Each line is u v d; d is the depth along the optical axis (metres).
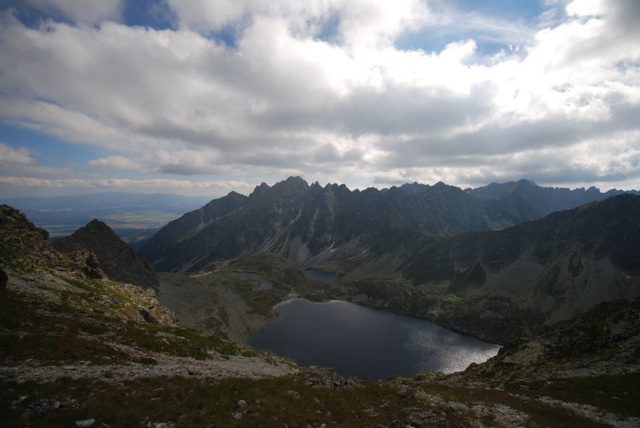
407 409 29.97
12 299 47.91
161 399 23.70
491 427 30.17
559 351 66.81
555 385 48.81
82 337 38.69
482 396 41.72
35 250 91.69
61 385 23.73
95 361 32.19
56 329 38.97
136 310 82.88
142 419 20.61
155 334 54.62
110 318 56.69
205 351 54.69
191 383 28.80
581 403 41.75
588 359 60.12
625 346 60.72
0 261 70.50
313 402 27.84
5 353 28.81
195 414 21.88
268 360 63.97
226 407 23.78
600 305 78.31
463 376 74.12
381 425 25.91
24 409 19.61
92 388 24.42
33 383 23.22
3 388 21.72
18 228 100.44
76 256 113.44
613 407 40.16
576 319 76.94
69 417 19.33
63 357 31.19
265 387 28.89
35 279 69.69
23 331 35.16
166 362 38.91
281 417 23.89
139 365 34.31
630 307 70.31
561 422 35.16
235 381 29.47
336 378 37.06
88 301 69.75
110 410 20.80
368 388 35.47
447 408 32.00
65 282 78.88
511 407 38.09
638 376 49.34
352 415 26.95
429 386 46.62
